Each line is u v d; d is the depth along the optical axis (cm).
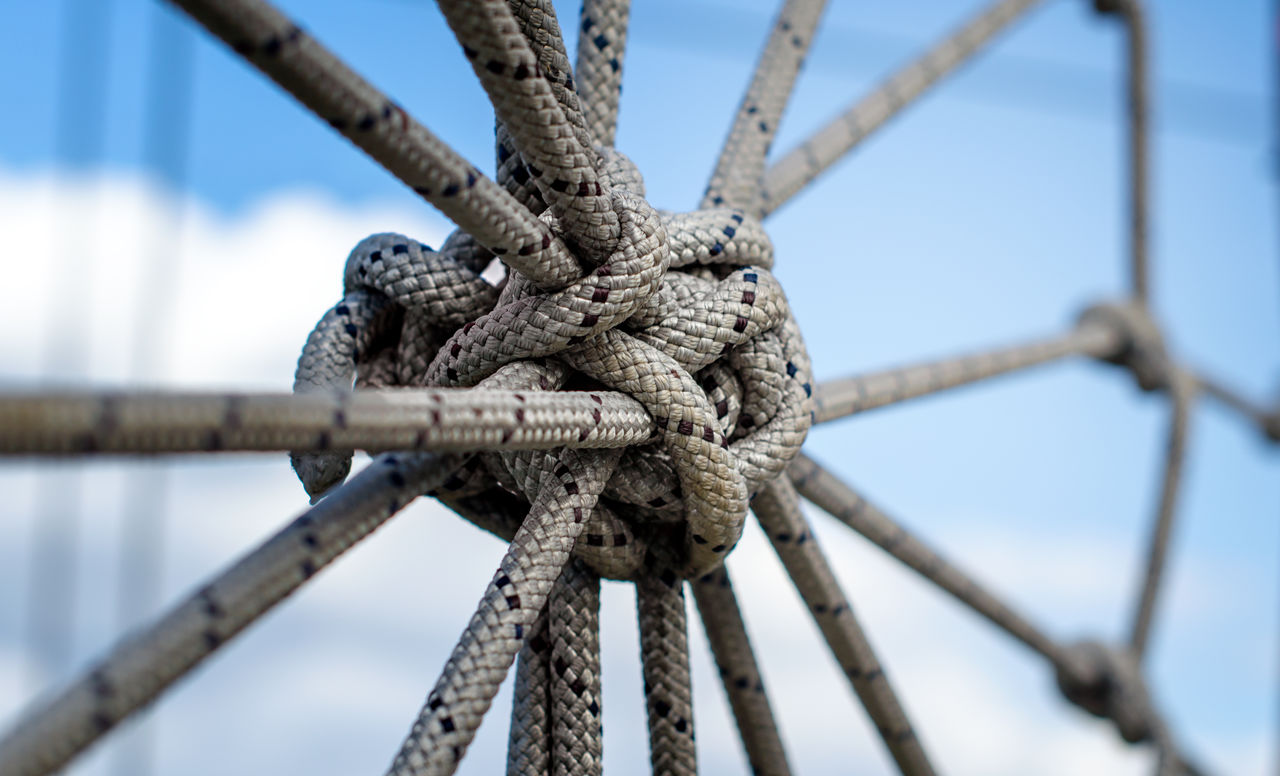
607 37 43
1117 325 71
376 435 34
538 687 42
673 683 43
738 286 41
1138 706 65
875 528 50
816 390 47
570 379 41
